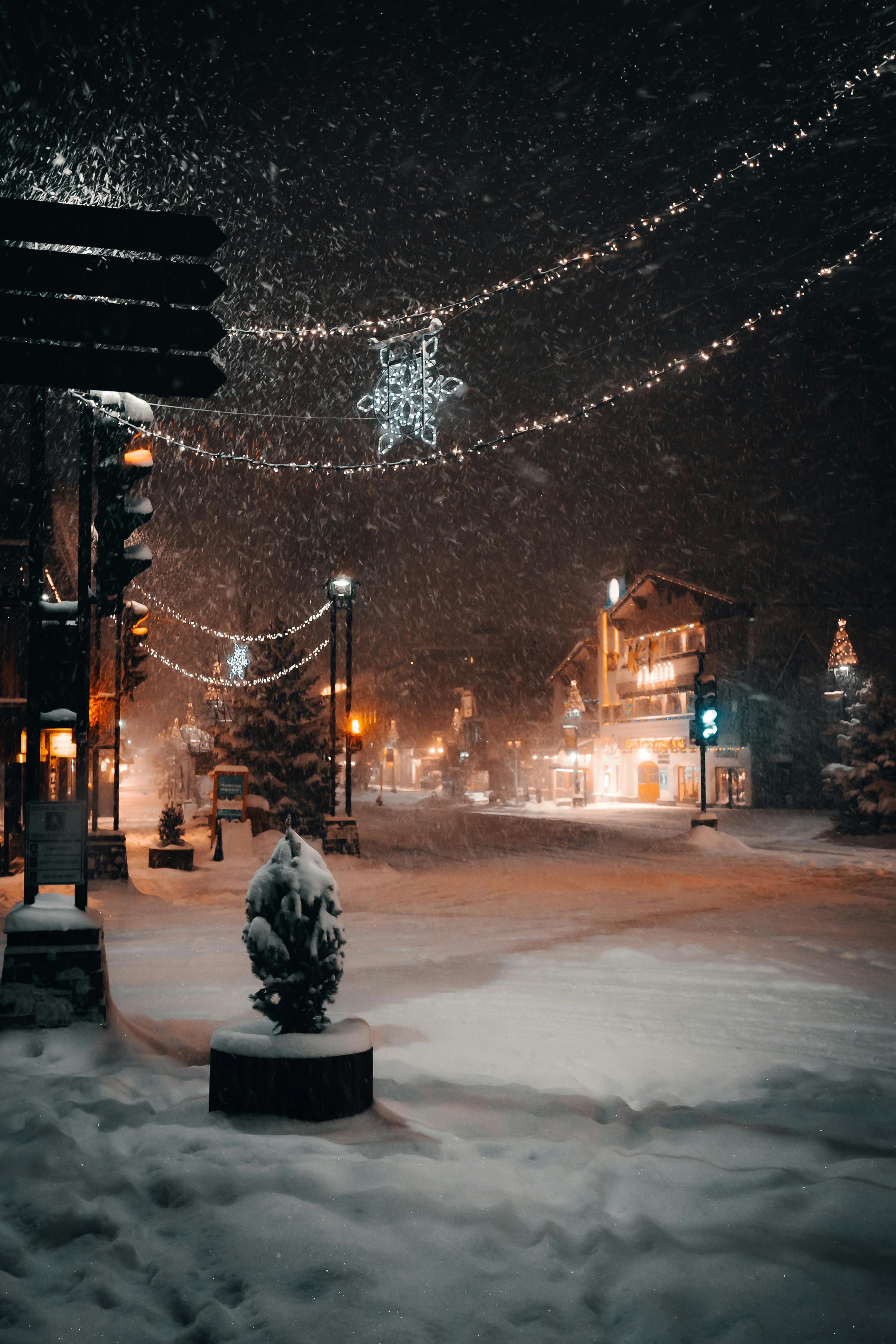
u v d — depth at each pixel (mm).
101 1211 3555
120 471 16828
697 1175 3910
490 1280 3047
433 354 8578
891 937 12367
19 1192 3746
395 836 35281
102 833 17297
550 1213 3561
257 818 26984
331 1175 3783
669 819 43875
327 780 29875
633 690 61000
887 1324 2787
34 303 6602
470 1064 6234
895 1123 4988
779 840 31688
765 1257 3191
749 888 18609
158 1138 4332
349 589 26016
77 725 7227
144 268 6758
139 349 6816
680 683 55500
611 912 15031
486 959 10742
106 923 14070
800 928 13242
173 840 26766
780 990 9055
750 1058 6672
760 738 49562
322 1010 5129
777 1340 2707
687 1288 2971
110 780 41844
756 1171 3949
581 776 66125
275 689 30516
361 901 16750
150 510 17328
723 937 12453
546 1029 7410
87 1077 5355
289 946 5059
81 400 7668
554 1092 5453
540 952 11250
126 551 17703
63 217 6645
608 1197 3729
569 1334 2779
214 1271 3121
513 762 77188
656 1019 7836
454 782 73062
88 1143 4297
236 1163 3984
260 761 29625
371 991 8891
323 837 26391
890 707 32750
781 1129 4613
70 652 7340
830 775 33062
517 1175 3885
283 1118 4641
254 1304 2885
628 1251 3260
